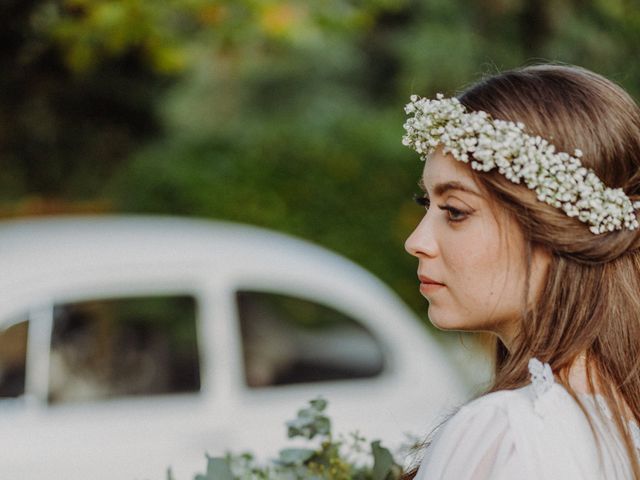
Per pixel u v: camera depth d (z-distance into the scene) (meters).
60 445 3.90
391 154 8.55
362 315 4.55
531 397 1.53
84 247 4.37
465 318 1.68
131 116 8.54
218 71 10.64
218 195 8.20
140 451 3.98
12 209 8.00
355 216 8.45
